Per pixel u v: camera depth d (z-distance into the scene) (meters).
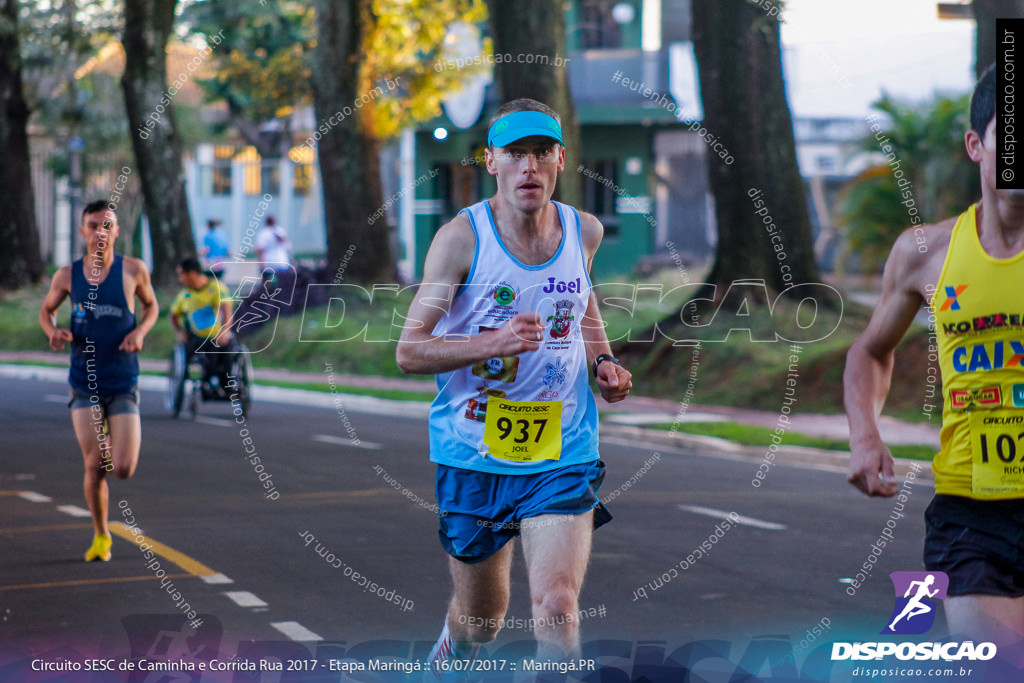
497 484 5.52
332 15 28.67
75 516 11.09
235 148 46.41
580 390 5.64
